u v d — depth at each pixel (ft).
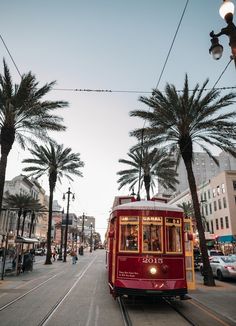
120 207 35.88
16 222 209.36
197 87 64.64
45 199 298.35
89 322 26.78
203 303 35.37
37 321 26.71
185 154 64.69
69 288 47.62
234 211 179.01
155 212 35.01
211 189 204.64
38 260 139.64
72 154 119.55
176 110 64.75
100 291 44.98
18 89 64.08
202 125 64.80
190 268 46.91
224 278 63.41
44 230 296.30
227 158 367.86
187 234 36.22
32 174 118.73
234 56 25.38
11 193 204.74
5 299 37.50
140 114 67.21
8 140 61.36
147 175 113.91
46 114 69.87
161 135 69.72
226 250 178.81
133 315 29.66
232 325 25.76
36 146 73.67
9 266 88.07
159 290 31.71
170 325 26.05
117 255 33.94
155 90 65.46
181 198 260.21
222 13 25.82
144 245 33.76
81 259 153.89
